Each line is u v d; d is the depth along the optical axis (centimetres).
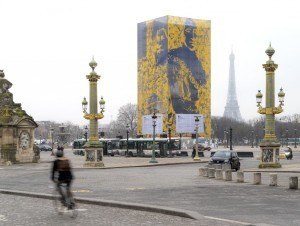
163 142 9769
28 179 3878
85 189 2914
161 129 16738
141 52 17712
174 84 16788
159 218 1748
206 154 10988
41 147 14312
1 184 3384
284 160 7706
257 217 1756
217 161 5041
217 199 2336
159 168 5606
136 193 2648
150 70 17300
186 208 2005
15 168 5575
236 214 1830
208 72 17525
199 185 3155
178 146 10225
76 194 2608
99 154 5706
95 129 5709
